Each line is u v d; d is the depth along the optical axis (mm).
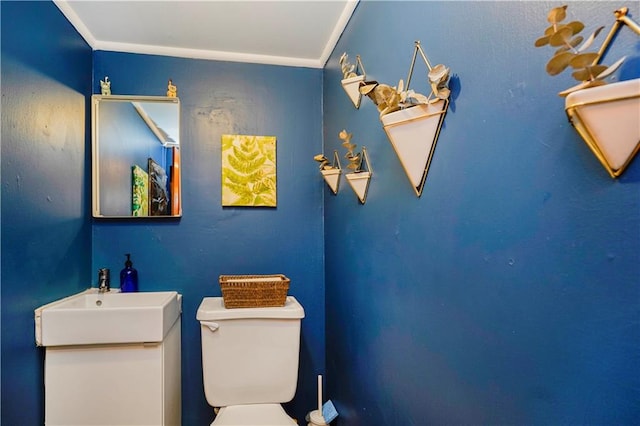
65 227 1395
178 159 1760
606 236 413
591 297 431
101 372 1277
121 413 1284
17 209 1068
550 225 491
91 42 1647
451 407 734
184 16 1501
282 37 1683
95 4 1415
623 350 394
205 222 1787
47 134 1252
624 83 371
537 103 513
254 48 1789
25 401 1119
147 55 1756
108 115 1681
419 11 865
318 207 1904
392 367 1022
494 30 604
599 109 389
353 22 1390
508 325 572
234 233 1814
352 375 1393
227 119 1824
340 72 1568
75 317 1240
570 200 460
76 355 1260
